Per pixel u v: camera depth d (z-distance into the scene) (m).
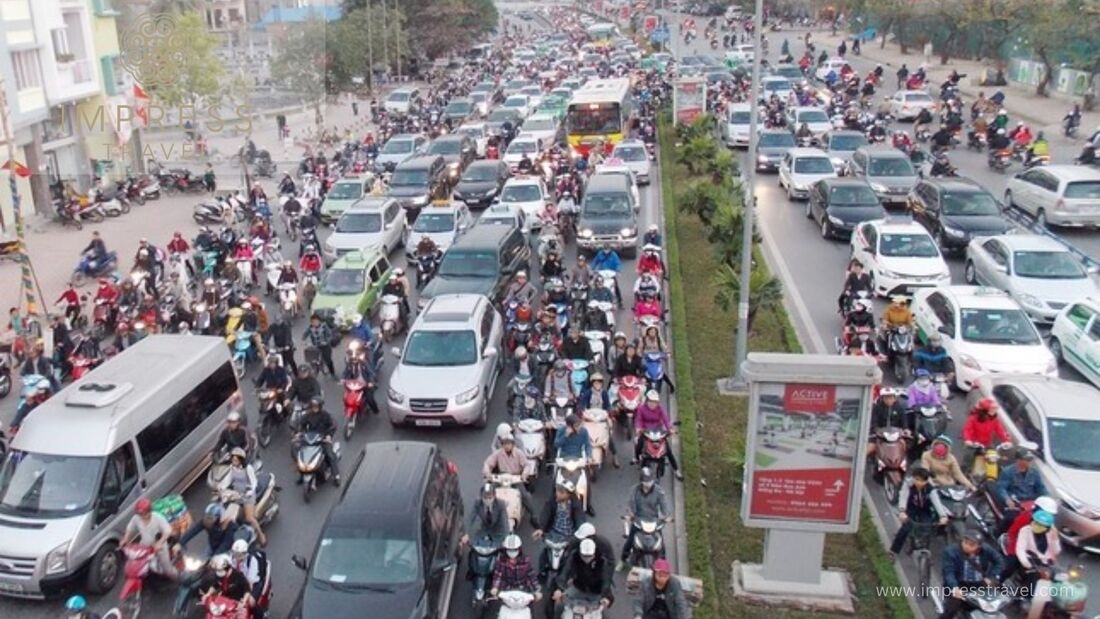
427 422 15.70
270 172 42.47
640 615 9.57
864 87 54.34
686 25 100.56
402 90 60.00
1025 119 45.31
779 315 20.56
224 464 13.15
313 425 14.34
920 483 11.47
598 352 17.31
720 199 26.53
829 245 26.78
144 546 11.45
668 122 48.34
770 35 95.44
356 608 9.81
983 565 10.58
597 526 12.85
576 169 34.06
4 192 32.81
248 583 10.52
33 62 34.56
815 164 32.53
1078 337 17.47
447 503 11.76
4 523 11.59
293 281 22.64
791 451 10.66
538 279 24.73
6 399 18.53
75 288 25.48
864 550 12.09
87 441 12.15
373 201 28.61
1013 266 20.45
